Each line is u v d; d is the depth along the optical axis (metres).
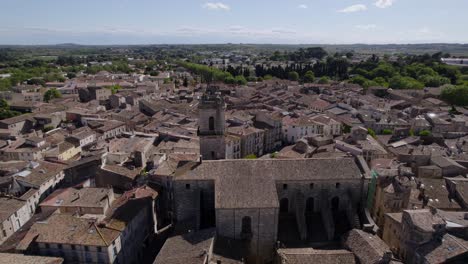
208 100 73.69
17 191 100.44
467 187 88.50
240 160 71.00
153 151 124.75
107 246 63.72
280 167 70.06
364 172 69.94
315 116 170.62
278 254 59.91
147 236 80.38
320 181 68.75
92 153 116.50
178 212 69.81
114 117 182.75
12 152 129.50
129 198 81.06
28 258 61.00
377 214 80.69
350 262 57.28
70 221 70.38
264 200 62.97
